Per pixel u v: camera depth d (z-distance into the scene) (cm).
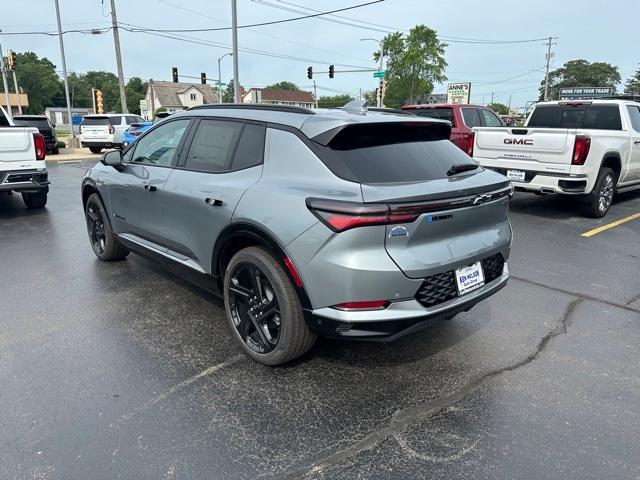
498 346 362
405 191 276
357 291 267
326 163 294
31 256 578
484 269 328
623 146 814
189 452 247
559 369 330
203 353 348
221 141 367
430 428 268
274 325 321
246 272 329
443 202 282
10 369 322
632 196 1050
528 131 761
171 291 467
